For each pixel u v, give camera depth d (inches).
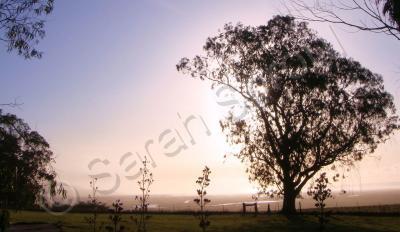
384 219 1350.9
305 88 1604.3
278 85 1640.0
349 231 1051.9
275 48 1637.6
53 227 936.9
